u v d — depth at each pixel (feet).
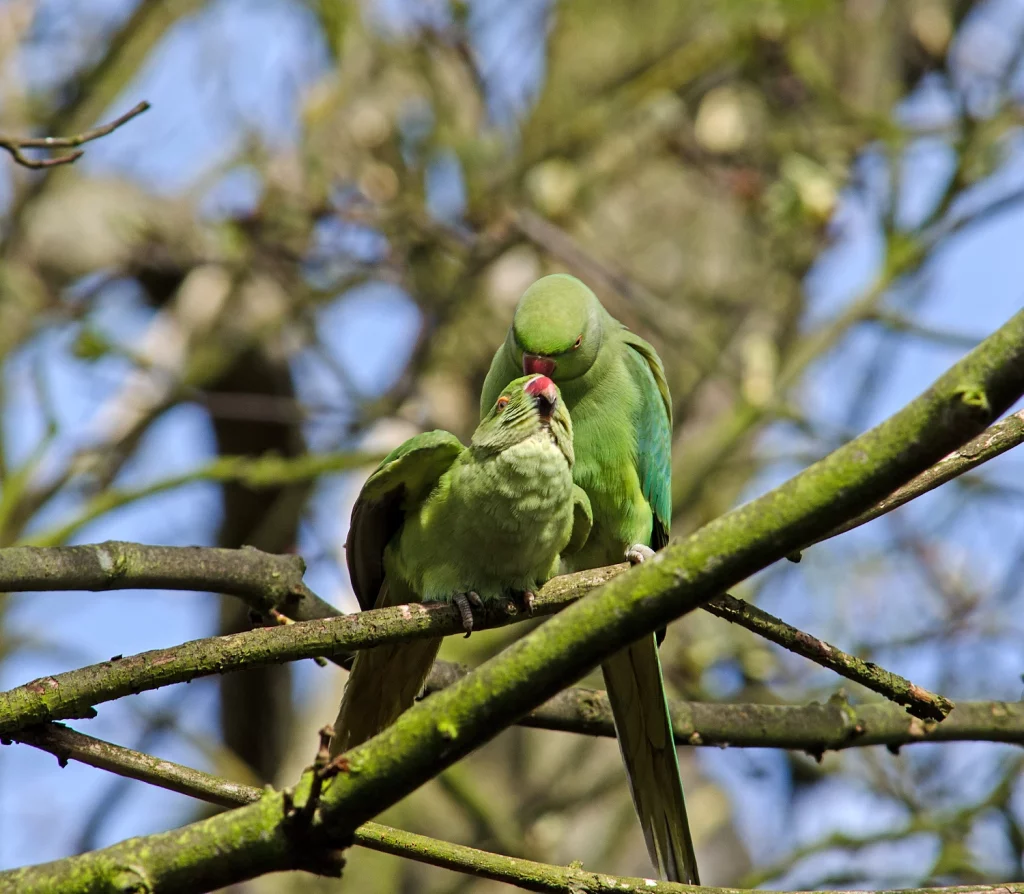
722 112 45.34
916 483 20.45
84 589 21.44
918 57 50.83
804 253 46.32
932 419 14.15
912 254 42.73
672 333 42.50
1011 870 37.58
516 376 28.12
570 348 26.73
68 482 42.65
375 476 21.57
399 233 43.75
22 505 42.11
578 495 23.95
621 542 27.84
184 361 48.01
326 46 49.39
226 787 19.11
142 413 45.42
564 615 14.98
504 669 14.89
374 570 23.80
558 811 40.91
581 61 48.39
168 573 22.07
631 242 47.60
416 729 14.92
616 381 27.81
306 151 45.03
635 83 45.93
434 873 44.45
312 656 19.88
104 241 50.52
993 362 13.98
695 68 45.62
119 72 48.21
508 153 48.78
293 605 23.43
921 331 42.88
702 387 46.62
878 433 14.46
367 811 15.02
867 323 43.65
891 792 43.34
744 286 47.09
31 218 47.09
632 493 27.76
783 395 41.88
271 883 42.88
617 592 14.83
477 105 48.75
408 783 14.94
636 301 42.52
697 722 24.72
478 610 22.29
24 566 20.58
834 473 14.51
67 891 14.96
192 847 15.07
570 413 27.73
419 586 22.94
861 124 44.04
